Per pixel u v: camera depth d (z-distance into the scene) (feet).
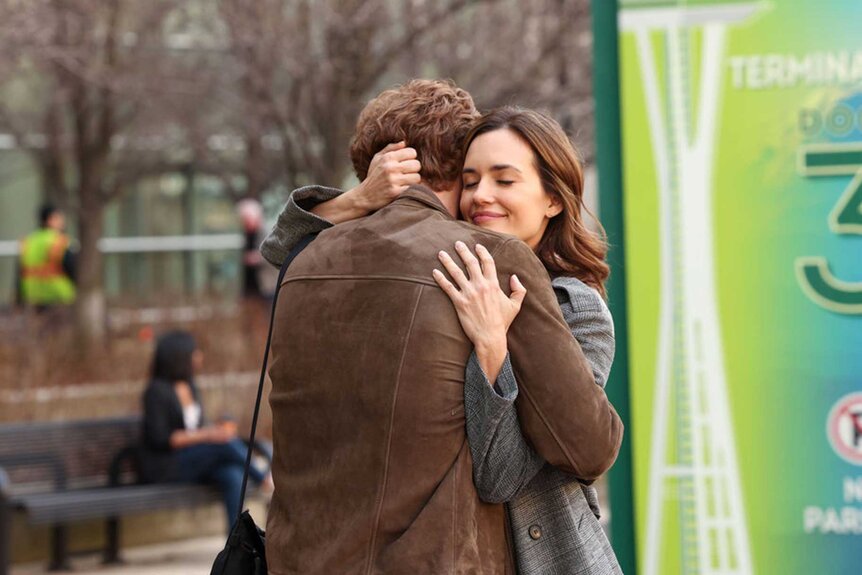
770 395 17.03
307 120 48.85
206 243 109.81
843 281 16.92
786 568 17.03
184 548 36.11
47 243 66.80
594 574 12.10
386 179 12.69
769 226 17.04
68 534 34.91
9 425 35.78
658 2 17.20
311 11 48.67
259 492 34.83
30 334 53.42
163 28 59.72
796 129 17.02
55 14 52.60
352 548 11.42
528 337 11.67
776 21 17.02
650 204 17.24
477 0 47.47
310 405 11.91
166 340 35.53
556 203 12.80
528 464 11.71
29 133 68.64
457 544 11.33
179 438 34.71
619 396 17.38
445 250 11.82
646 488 17.24
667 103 17.20
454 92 13.19
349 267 12.01
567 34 48.32
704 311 17.13
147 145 70.69
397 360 11.52
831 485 16.94
